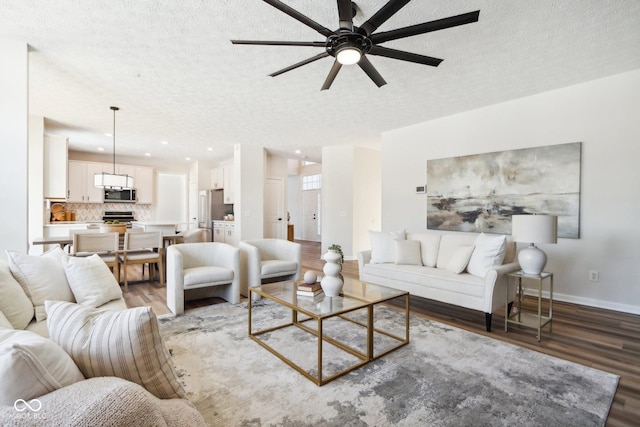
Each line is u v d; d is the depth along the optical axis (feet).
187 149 23.02
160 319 10.06
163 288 14.10
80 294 7.08
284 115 15.05
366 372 6.85
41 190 14.65
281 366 7.09
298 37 8.39
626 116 10.62
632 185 10.56
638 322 9.83
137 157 26.55
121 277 16.40
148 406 2.51
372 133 18.62
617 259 10.87
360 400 5.84
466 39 8.51
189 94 12.26
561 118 11.94
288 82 11.19
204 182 28.45
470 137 14.56
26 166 8.45
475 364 7.22
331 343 8.29
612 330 9.22
